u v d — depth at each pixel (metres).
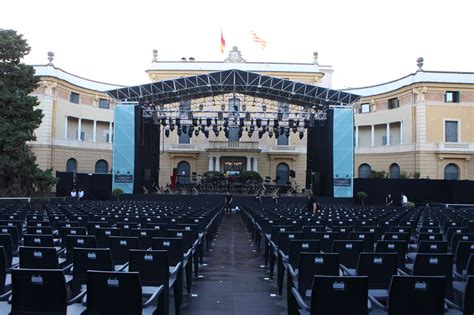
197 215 13.98
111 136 49.44
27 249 6.29
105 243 8.84
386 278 6.04
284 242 8.74
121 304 4.39
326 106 32.91
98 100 48.22
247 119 34.53
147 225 10.00
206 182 38.16
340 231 9.78
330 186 31.47
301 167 48.72
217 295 8.15
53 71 41.88
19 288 4.46
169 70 48.59
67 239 7.51
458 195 34.47
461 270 7.31
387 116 46.06
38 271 4.41
